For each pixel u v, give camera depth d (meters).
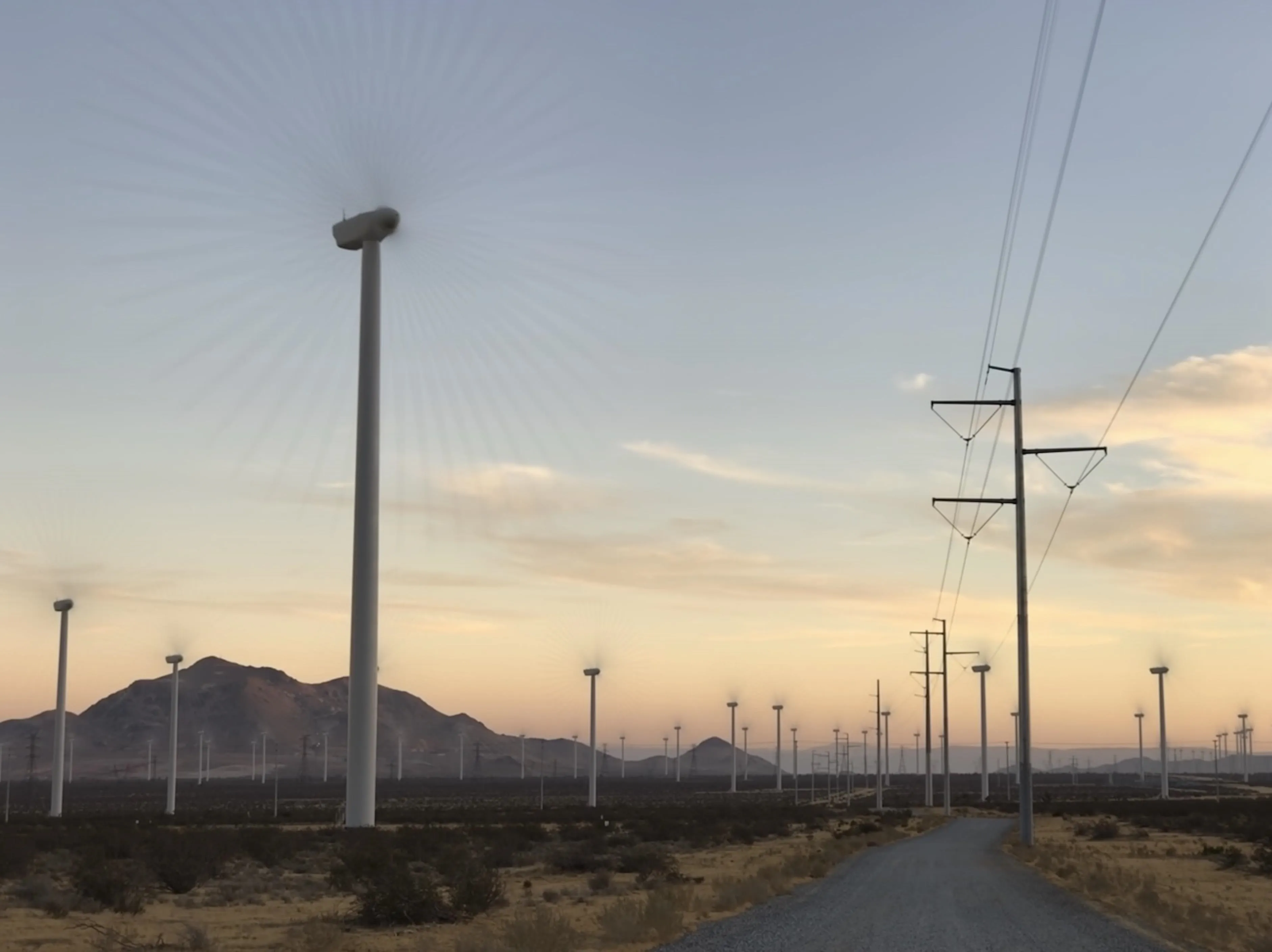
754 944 26.44
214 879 53.12
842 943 26.62
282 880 52.12
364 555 73.25
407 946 29.09
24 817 149.38
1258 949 25.61
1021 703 64.38
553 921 28.00
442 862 47.69
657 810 154.00
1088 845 82.44
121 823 116.44
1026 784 64.12
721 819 122.50
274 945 30.12
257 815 143.25
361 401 74.50
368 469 74.00
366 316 75.12
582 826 101.06
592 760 178.00
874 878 47.22
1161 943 26.88
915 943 26.50
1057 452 64.31
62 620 124.88
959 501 64.75
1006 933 28.64
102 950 28.44
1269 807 150.00
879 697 182.25
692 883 47.44
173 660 140.88
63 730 124.62
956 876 48.38
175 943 30.03
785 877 45.75
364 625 72.94
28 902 42.19
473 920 35.44
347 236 75.44
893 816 144.25
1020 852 62.44
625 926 27.80
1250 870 57.69
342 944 28.78
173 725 140.38
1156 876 52.00
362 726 72.38
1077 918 32.31
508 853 64.38
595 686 191.25
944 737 149.25
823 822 125.50
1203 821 116.19
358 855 47.31
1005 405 65.06
